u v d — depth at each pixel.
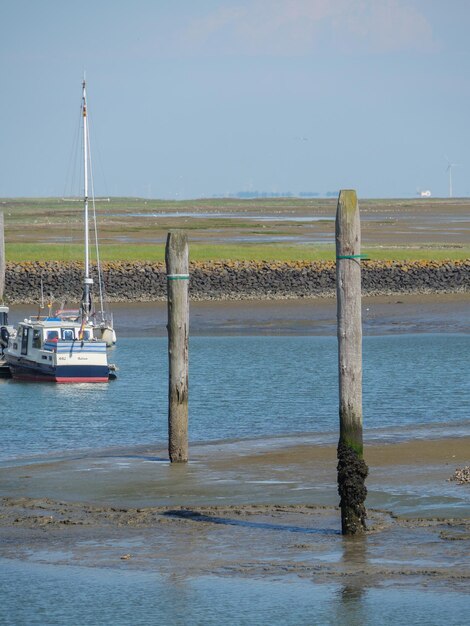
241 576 60.31
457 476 80.50
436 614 54.19
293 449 97.69
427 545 64.12
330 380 152.38
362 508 67.00
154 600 57.38
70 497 79.50
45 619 55.28
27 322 168.25
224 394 139.50
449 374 154.62
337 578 59.22
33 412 130.12
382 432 106.88
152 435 113.06
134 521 71.88
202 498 77.81
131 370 168.88
